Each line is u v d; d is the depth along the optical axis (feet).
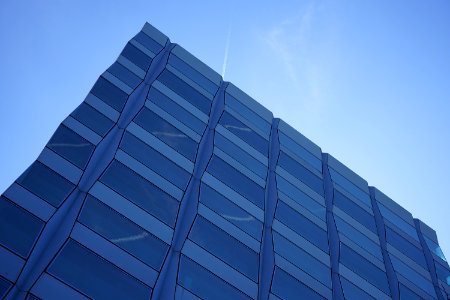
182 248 63.16
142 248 59.06
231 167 84.53
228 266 66.28
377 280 88.99
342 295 77.66
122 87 81.35
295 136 112.68
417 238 116.47
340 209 100.63
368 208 110.32
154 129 78.13
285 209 85.92
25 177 55.93
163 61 98.53
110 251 55.72
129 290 53.36
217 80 108.17
